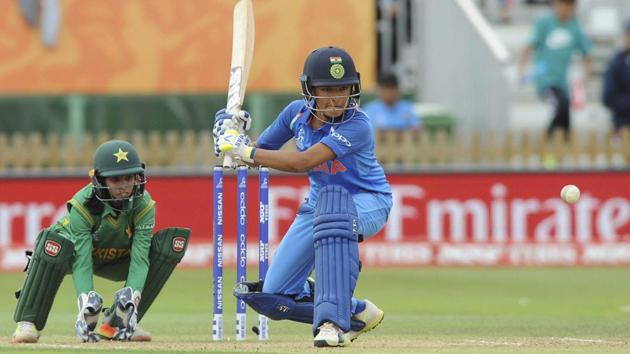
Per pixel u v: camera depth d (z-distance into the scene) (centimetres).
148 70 6388
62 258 2639
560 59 6338
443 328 3269
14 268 5606
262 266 2697
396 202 5678
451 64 6538
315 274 2467
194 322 3503
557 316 3797
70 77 6375
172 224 5672
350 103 2517
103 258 2772
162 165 5772
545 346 2564
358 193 2569
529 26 7794
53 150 5778
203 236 5684
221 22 6381
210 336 2953
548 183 5675
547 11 7825
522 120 7238
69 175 5619
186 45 6384
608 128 7088
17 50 6356
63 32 6369
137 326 2734
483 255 5684
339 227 2441
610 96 6222
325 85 2458
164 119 6756
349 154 2531
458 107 6494
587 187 5672
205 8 6375
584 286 4934
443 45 6581
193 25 6372
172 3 6372
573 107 7331
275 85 6344
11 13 6344
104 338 2678
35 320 2666
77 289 2662
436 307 4175
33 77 6372
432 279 5200
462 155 5766
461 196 5669
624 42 6225
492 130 6191
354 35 6344
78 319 2638
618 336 2945
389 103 5894
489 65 6359
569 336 2955
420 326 3344
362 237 2545
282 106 6569
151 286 2770
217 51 6388
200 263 5684
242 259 2689
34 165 5778
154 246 2755
